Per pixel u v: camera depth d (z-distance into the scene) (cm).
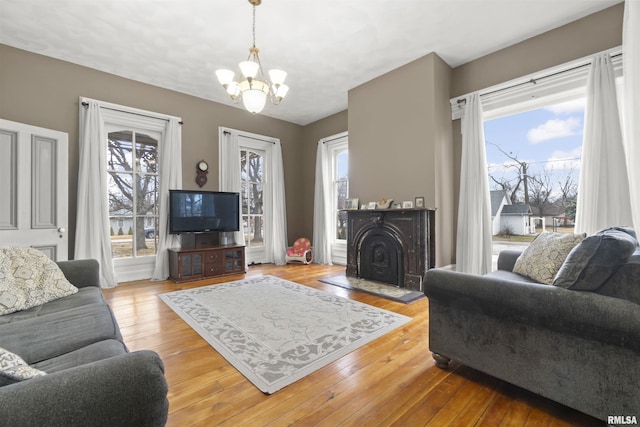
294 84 434
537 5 274
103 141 377
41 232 311
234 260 449
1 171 289
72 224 361
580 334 125
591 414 125
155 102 429
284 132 589
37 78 342
